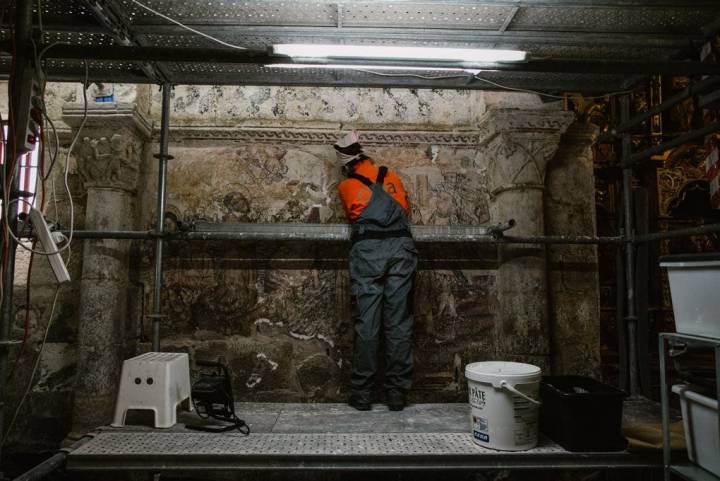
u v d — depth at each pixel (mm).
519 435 2109
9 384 3309
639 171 6543
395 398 2842
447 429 2465
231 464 2061
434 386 3455
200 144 3578
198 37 2488
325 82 2957
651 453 2098
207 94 3615
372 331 2877
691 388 2047
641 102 6488
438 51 2297
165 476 3045
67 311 3371
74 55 2170
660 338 2086
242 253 3486
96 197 3273
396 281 2920
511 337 3307
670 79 6453
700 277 1959
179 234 2990
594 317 3568
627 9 2234
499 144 3424
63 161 3492
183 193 3539
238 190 3551
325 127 3619
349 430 2439
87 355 3139
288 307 3467
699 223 6383
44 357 3332
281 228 3273
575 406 2113
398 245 2943
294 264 3494
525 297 3295
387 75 2699
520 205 3377
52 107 3498
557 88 3059
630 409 2760
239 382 3406
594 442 2100
